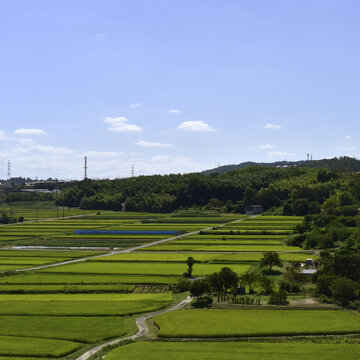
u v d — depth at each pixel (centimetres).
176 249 19388
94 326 9300
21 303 11025
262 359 7475
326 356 7569
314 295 11200
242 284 12038
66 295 12025
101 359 7669
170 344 8231
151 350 7938
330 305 10406
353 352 7731
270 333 8656
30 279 13838
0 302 11144
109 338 8731
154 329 9144
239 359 7494
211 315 9794
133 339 8588
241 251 18538
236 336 8594
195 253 18300
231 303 10731
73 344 8300
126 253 18738
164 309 10600
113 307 10581
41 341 8456
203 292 11031
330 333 8694
